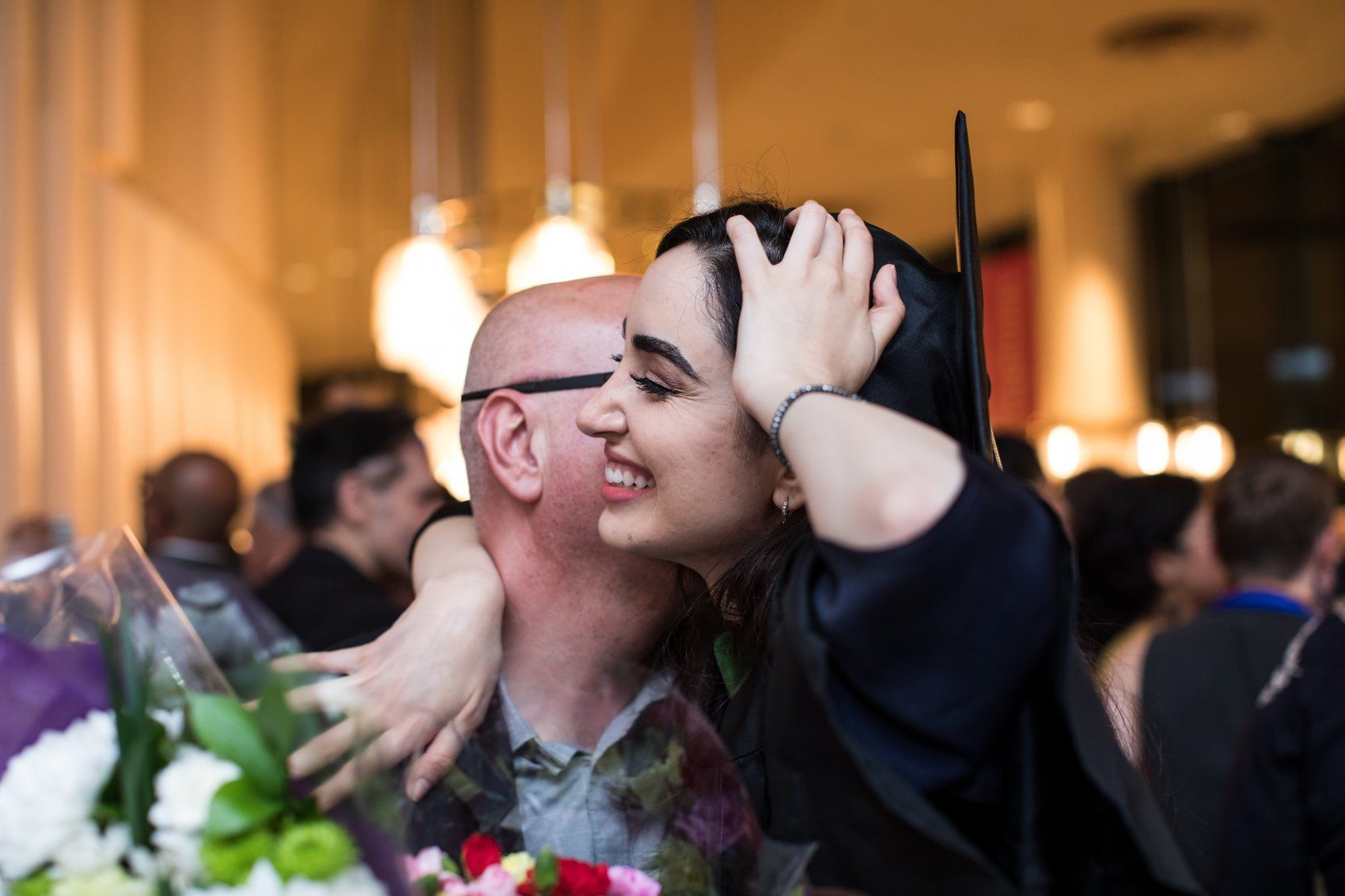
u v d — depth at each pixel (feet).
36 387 16.58
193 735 2.68
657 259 3.55
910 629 2.63
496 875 3.00
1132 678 8.00
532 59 26.58
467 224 15.57
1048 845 2.79
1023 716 2.80
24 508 15.81
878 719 2.73
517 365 4.33
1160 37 27.89
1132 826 2.71
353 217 43.27
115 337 20.07
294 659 3.29
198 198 24.35
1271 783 6.46
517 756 3.49
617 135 31.14
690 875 3.08
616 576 4.18
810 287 3.23
